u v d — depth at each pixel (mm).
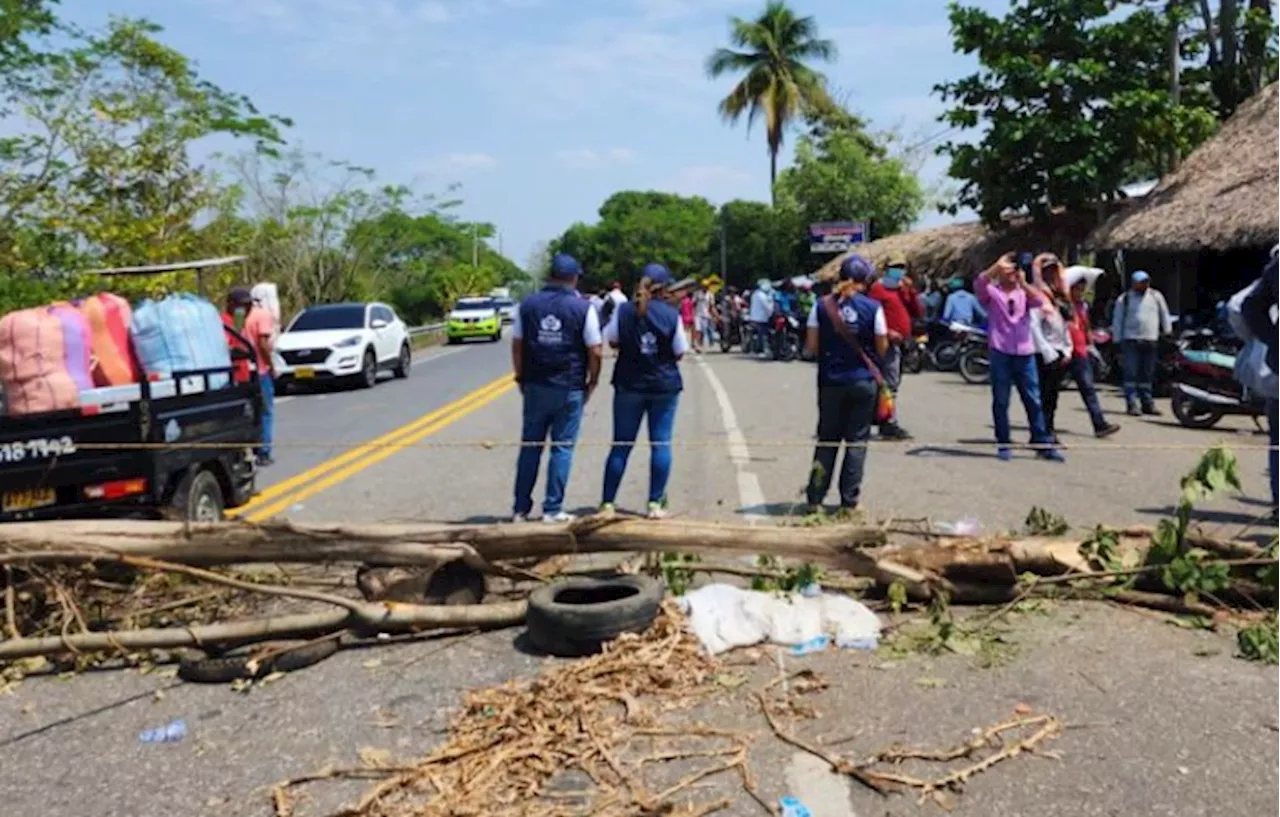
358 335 20969
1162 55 21859
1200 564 5289
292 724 4391
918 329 20703
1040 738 4000
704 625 5020
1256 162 17812
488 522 8125
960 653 4887
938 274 26188
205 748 4207
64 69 21484
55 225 21219
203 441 7273
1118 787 3643
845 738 4059
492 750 3996
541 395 7699
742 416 13961
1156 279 22500
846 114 54094
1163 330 14023
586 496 8992
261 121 25609
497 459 11156
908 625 5273
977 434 12227
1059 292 11406
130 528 5438
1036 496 8523
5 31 20234
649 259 89375
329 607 5832
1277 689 4449
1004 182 21984
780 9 55781
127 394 6438
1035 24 21500
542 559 5824
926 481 9227
